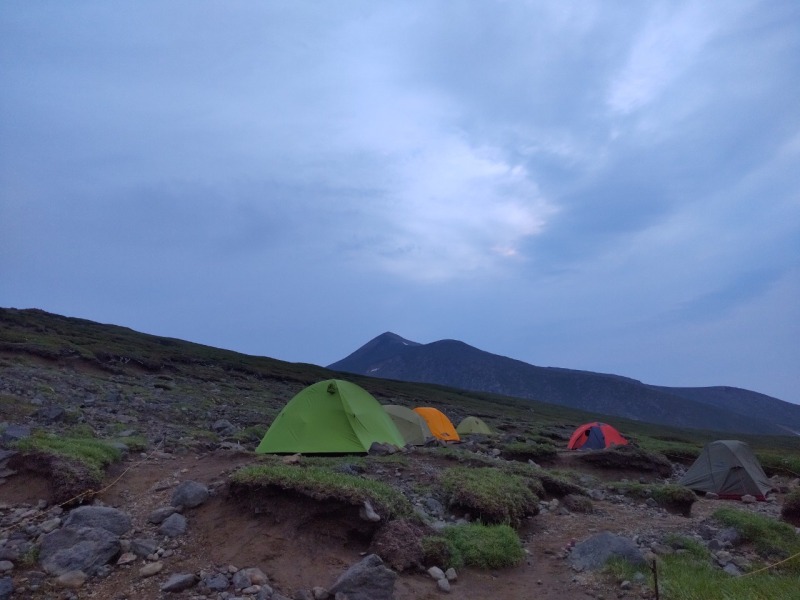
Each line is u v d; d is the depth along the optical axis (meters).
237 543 8.42
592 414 148.00
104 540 7.91
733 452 21.67
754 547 11.55
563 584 8.87
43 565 7.41
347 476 10.53
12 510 8.92
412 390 112.44
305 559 8.20
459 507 11.79
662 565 9.34
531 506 12.53
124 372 38.78
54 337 50.34
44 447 10.73
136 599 6.97
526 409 123.19
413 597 7.85
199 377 50.12
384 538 8.80
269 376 71.69
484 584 8.73
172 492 10.09
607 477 22.41
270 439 17.45
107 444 12.20
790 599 7.91
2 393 19.48
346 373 123.19
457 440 30.56
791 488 22.95
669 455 35.66
